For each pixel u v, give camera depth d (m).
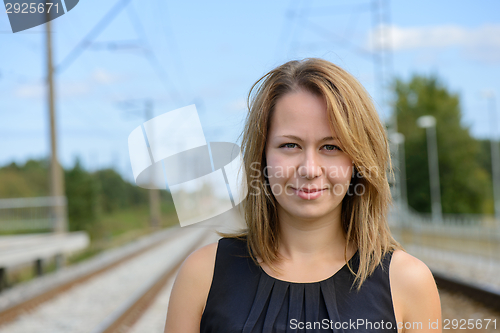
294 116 1.34
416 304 1.32
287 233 1.44
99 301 7.98
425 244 15.84
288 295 1.36
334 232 1.44
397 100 52.53
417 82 53.69
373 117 1.39
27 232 14.18
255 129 1.42
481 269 10.70
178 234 25.91
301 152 1.36
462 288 8.05
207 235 23.16
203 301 1.40
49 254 12.00
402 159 36.81
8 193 28.94
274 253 1.41
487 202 49.00
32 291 8.69
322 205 1.35
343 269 1.39
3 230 13.86
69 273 11.18
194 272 1.41
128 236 27.45
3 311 6.66
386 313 1.30
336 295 1.34
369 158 1.34
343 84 1.34
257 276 1.39
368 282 1.34
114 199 39.47
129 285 9.58
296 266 1.41
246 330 1.30
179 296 1.41
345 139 1.30
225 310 1.35
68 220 28.97
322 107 1.34
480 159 61.59
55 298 8.16
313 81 1.34
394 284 1.34
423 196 48.44
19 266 12.76
